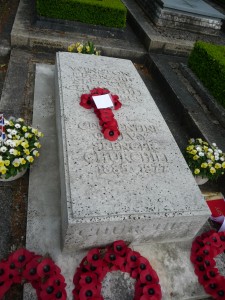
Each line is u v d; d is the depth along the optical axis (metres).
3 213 1.29
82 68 1.92
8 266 1.05
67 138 1.34
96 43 2.68
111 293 1.09
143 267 1.13
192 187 1.26
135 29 3.13
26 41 2.48
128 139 1.42
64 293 1.01
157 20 3.03
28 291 1.04
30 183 1.40
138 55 2.80
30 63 2.39
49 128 1.76
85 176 1.19
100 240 1.16
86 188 1.14
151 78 2.70
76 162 1.24
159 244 1.29
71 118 1.47
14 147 1.34
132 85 1.87
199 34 3.21
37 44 2.52
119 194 1.15
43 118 1.82
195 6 3.11
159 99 2.40
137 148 1.38
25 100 1.96
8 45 2.52
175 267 1.21
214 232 1.32
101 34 2.83
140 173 1.26
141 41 2.96
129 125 1.52
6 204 1.33
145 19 3.21
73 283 1.09
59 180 1.45
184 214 1.15
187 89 2.34
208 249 1.24
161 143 1.45
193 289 1.16
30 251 1.15
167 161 1.35
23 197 1.38
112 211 1.08
